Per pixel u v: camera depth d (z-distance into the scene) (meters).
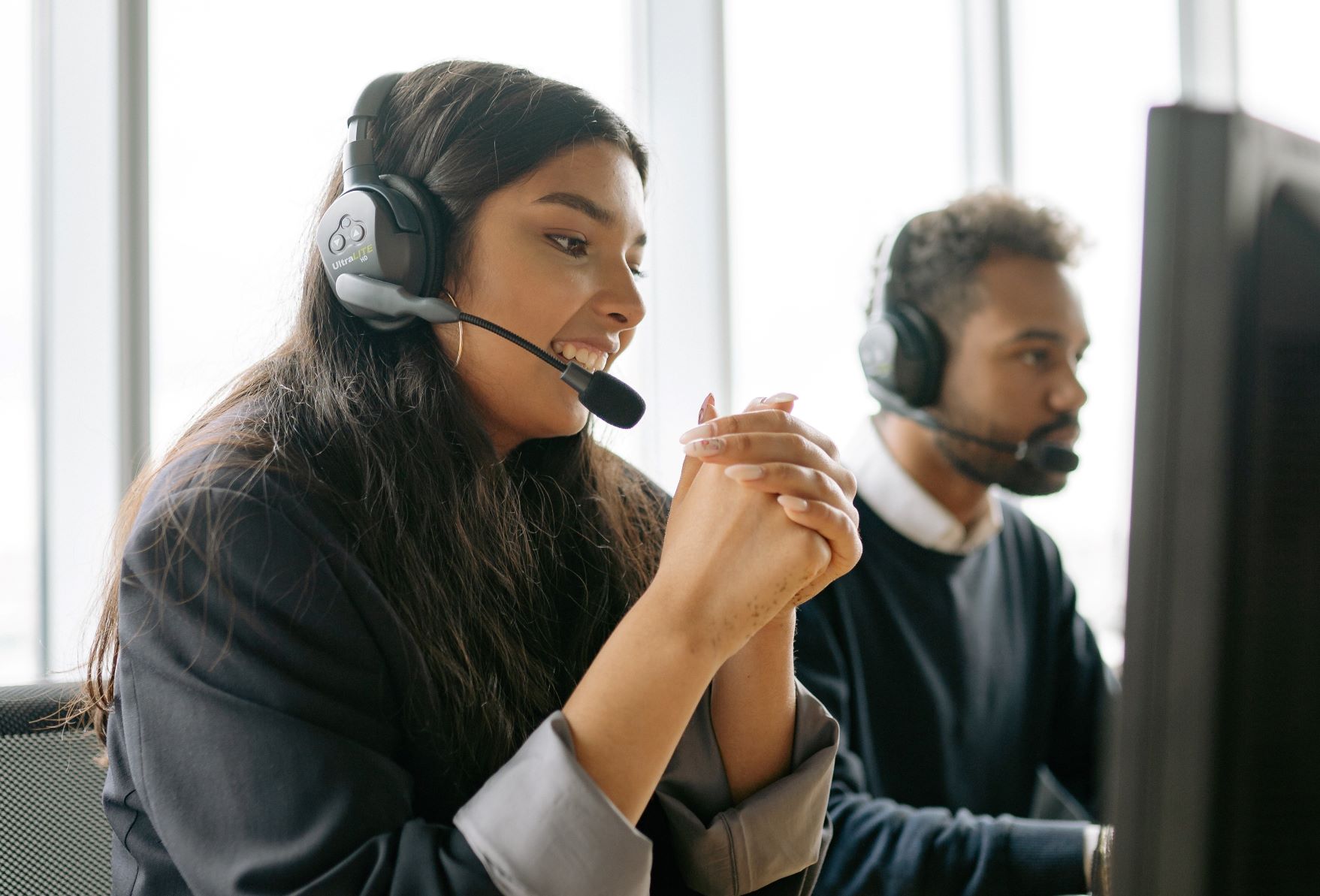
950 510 1.52
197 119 1.58
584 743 0.64
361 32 1.73
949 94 2.42
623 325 0.89
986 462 1.48
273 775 0.64
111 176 1.50
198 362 1.55
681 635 0.67
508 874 0.61
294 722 0.66
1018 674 1.54
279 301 1.02
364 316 0.89
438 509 0.84
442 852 0.63
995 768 1.48
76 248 1.51
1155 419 0.43
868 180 2.28
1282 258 0.44
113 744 0.78
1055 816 1.58
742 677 0.85
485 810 0.63
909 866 1.14
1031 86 2.51
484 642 0.84
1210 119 0.42
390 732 0.73
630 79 2.05
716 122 2.03
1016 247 1.48
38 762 0.87
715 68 2.03
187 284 1.57
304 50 1.68
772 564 0.68
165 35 1.56
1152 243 0.43
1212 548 0.42
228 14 1.61
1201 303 0.42
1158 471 0.43
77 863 0.86
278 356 0.93
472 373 0.88
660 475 2.03
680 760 0.85
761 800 0.84
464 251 0.86
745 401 2.11
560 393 0.88
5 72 1.51
